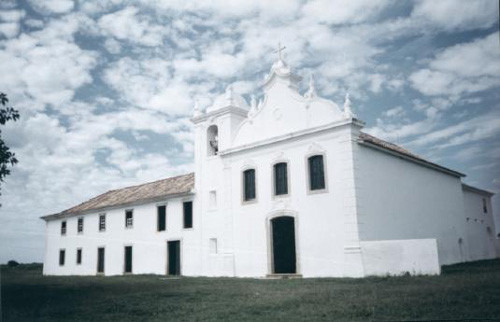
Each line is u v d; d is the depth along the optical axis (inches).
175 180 1273.4
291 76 879.7
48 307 481.7
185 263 1048.2
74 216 1453.0
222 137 995.3
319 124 816.3
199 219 1029.8
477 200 1227.2
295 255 818.8
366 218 759.7
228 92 1003.3
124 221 1259.8
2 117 524.7
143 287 695.1
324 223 780.6
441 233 975.0
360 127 786.2
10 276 1326.3
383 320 327.3
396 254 691.4
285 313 381.1
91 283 852.6
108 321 387.2
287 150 856.3
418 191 925.8
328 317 352.2
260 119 920.3
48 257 1528.1
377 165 816.3
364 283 590.2
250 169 919.7
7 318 419.8
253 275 872.9
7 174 540.1
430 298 406.9
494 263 927.0
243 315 383.2
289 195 839.1
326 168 791.7
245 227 904.9
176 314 406.9
